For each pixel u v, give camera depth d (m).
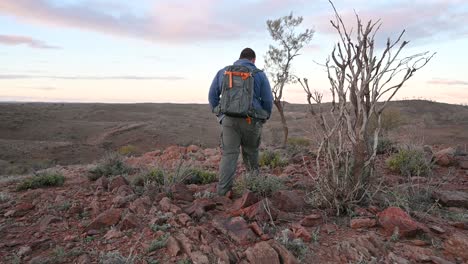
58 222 4.18
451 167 6.33
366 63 3.80
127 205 4.60
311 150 9.45
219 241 3.31
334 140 4.16
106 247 3.42
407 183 5.04
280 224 3.71
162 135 54.88
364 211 3.91
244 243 3.29
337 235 3.48
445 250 3.17
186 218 3.84
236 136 4.86
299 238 3.32
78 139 64.00
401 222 3.46
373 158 3.95
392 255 3.03
